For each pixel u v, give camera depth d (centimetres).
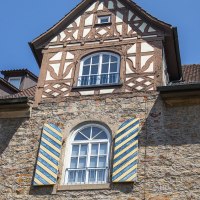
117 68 1595
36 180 1355
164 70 1641
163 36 1625
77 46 1684
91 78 1593
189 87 1431
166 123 1416
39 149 1428
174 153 1345
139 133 1405
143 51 1605
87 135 1448
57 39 1723
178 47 1661
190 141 1362
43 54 1692
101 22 1736
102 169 1361
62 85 1587
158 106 1458
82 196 1304
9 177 1391
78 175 1366
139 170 1325
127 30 1677
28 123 1516
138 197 1273
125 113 1463
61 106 1531
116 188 1301
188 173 1295
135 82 1531
